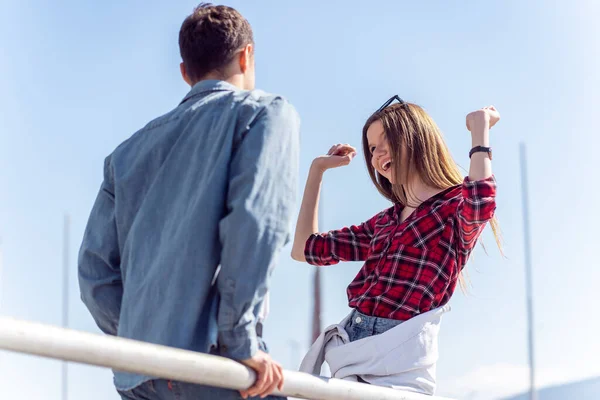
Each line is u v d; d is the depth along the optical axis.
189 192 2.96
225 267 2.80
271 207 2.84
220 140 2.95
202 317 2.88
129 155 3.16
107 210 3.20
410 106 4.06
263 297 2.84
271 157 2.89
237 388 2.81
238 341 2.80
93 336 2.53
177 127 3.08
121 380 3.02
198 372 2.68
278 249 2.83
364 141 4.19
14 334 2.39
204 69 3.22
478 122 3.73
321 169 4.28
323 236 4.21
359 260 4.19
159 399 3.01
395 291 3.72
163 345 2.83
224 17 3.24
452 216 3.79
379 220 4.03
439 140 4.00
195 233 2.86
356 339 3.72
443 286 3.74
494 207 3.65
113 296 3.14
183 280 2.85
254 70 3.34
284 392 2.96
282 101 3.01
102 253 3.15
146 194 3.08
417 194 3.94
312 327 17.34
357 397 3.18
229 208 2.86
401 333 3.61
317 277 17.31
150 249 2.99
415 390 3.58
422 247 3.76
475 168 3.69
